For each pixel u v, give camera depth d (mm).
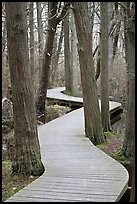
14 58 5160
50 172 5539
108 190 4672
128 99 7383
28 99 5348
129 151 7270
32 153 5484
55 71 22156
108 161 6258
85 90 8453
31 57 15703
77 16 8031
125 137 7414
